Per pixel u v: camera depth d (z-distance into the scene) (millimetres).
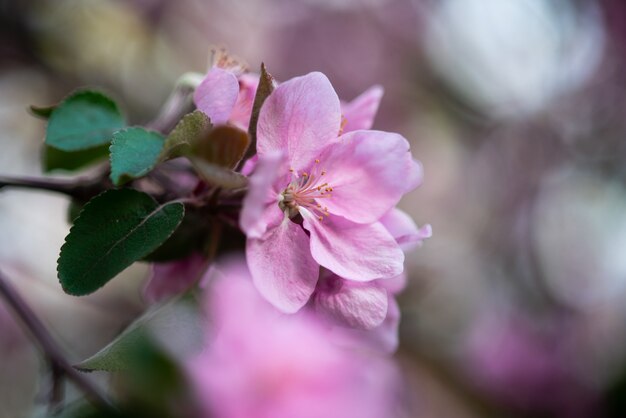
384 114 771
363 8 804
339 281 276
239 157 270
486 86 740
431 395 452
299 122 275
